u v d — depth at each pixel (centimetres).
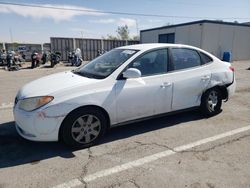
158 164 333
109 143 400
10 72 1500
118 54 447
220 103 541
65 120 359
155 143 399
